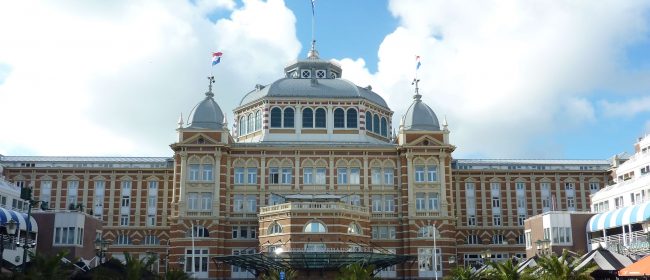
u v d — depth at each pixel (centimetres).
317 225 8556
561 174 11438
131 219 11150
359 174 9656
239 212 9450
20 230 8262
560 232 8969
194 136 9419
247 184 9531
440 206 9394
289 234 8494
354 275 5356
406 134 9662
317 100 10269
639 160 9912
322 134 10169
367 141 10169
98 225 9938
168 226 11119
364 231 8994
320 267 7594
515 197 11362
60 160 11675
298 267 7588
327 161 9675
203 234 9188
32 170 11131
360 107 10312
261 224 8956
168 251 10575
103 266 5184
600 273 5841
